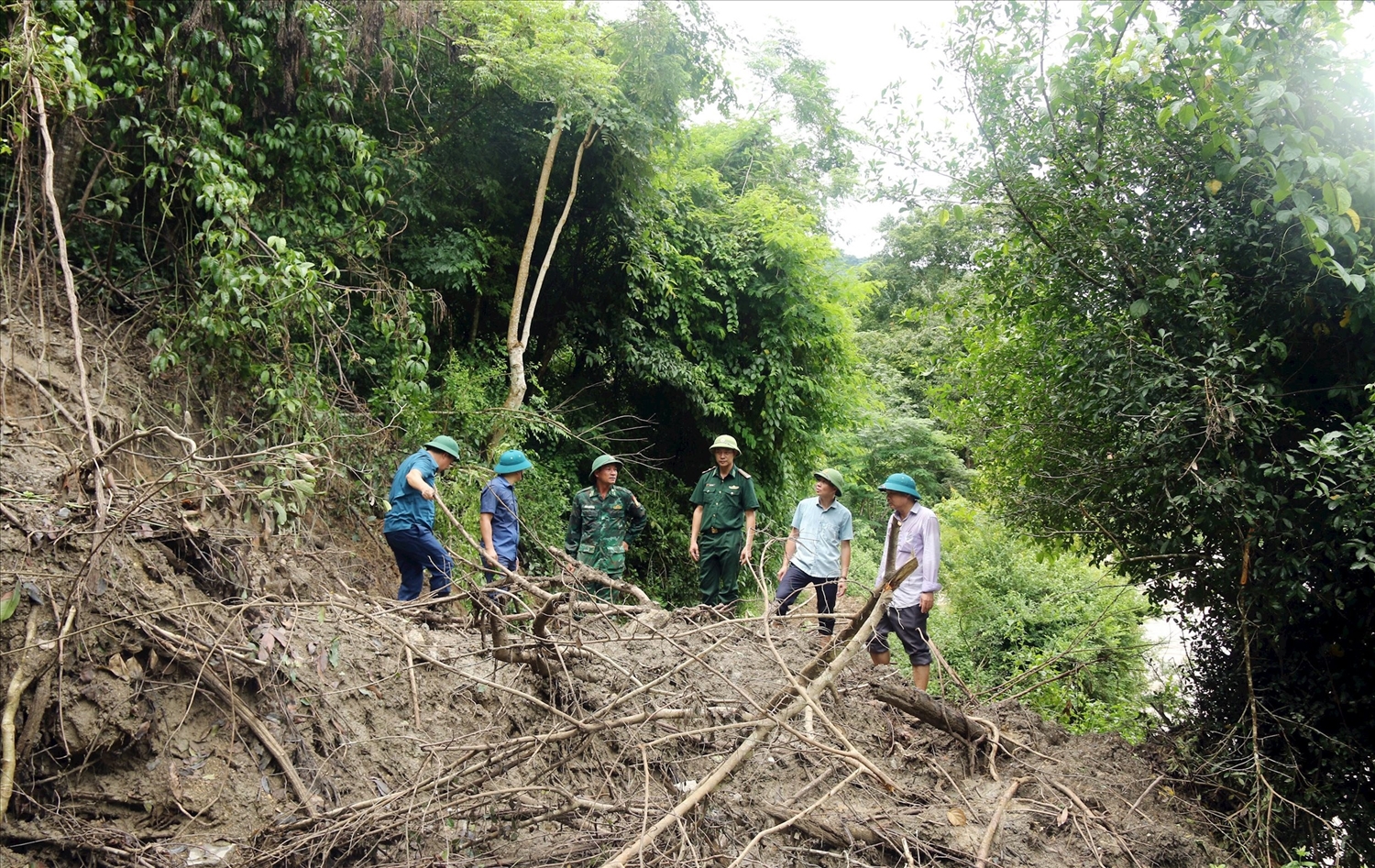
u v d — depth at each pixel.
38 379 5.55
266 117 7.89
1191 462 5.06
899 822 3.94
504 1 9.30
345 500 7.20
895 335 23.52
